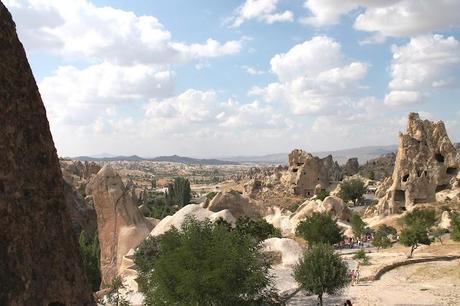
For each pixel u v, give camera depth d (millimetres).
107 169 67250
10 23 7867
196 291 27188
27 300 7195
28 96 7930
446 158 114188
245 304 28703
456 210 99062
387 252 70500
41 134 8062
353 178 170750
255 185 175375
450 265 58062
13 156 7480
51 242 7809
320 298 41281
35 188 7734
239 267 28531
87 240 85438
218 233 30922
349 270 55438
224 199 92312
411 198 110750
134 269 54344
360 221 89375
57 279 7719
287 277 49719
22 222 7410
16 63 7816
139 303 42094
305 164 170000
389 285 49875
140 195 151500
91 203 108125
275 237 63938
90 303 8219
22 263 7277
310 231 72375
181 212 65062
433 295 44750
